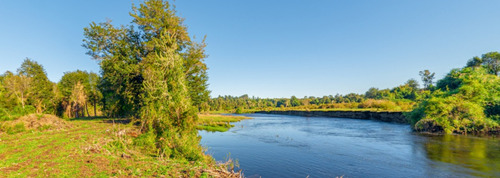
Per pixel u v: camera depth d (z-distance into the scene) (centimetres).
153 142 1667
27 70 5966
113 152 1473
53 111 5997
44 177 938
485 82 3269
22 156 1249
